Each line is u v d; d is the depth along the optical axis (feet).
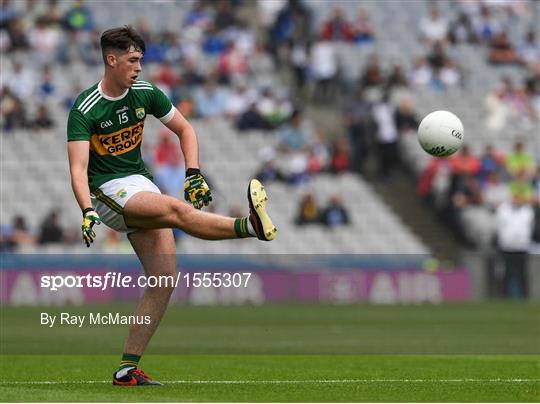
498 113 391.24
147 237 100.78
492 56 408.67
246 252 330.34
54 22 365.40
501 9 422.82
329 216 343.05
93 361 143.54
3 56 354.13
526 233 337.93
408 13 413.18
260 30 401.29
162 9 391.04
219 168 350.84
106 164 100.63
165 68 362.12
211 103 364.79
